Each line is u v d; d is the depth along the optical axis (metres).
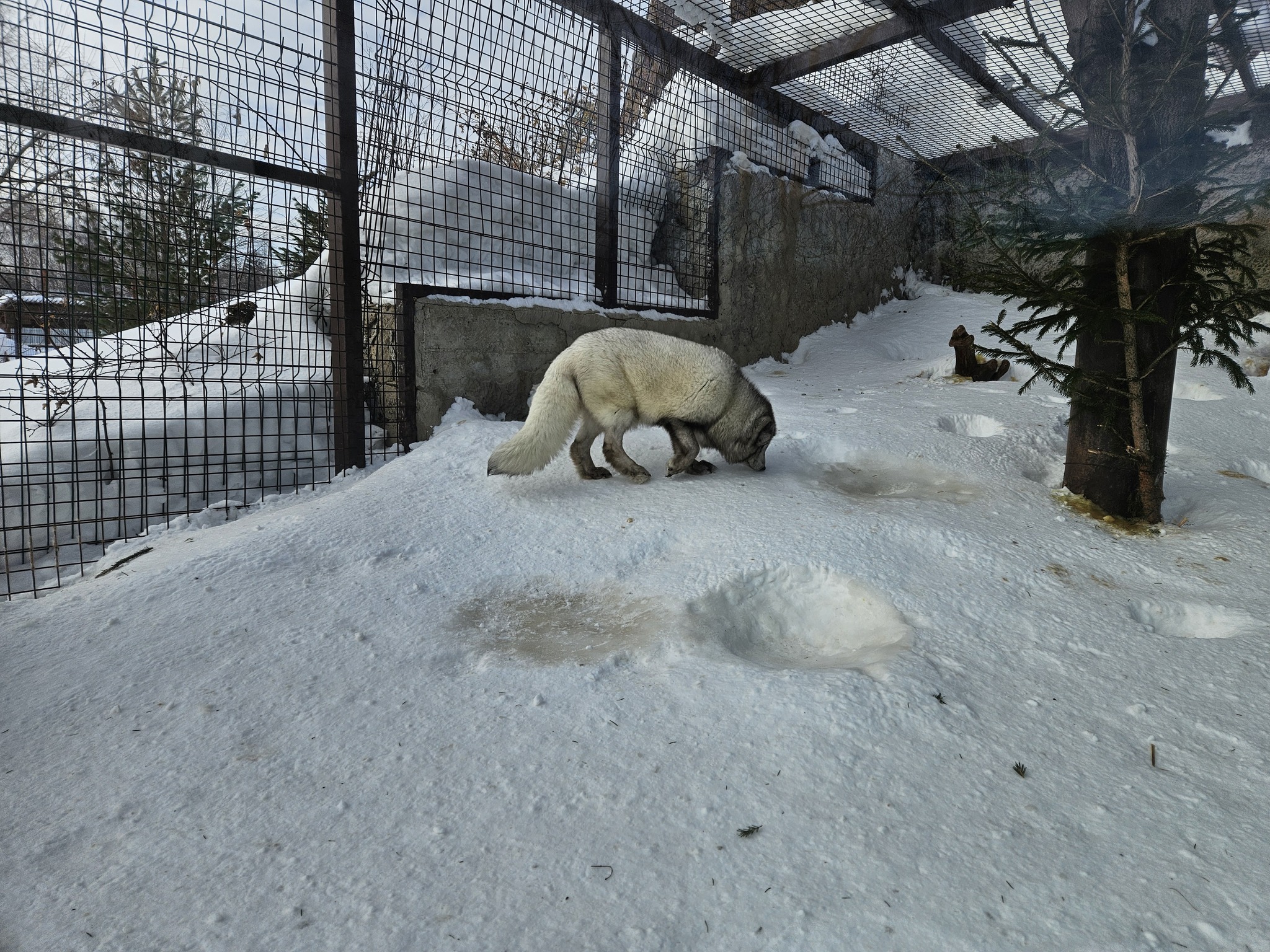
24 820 1.86
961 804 1.84
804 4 5.79
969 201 3.51
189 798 1.94
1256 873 1.60
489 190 6.27
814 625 3.22
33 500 4.19
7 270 3.93
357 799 1.92
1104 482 4.33
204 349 4.68
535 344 6.61
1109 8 2.01
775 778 1.94
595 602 3.19
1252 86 2.04
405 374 5.71
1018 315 10.79
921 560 3.47
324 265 5.65
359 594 3.25
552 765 2.04
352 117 5.04
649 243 9.22
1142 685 2.46
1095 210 2.93
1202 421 6.36
